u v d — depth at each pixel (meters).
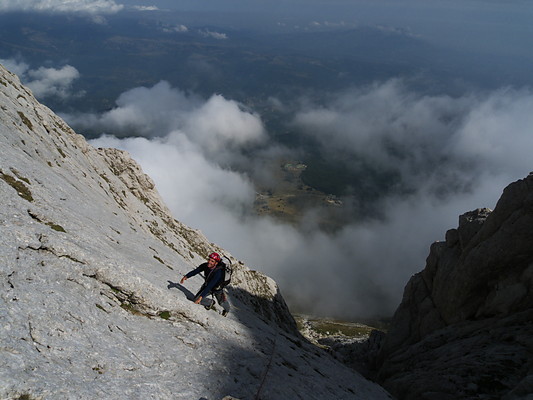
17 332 9.20
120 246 21.75
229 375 14.09
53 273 12.77
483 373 35.00
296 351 26.64
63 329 10.64
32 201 16.77
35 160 24.98
